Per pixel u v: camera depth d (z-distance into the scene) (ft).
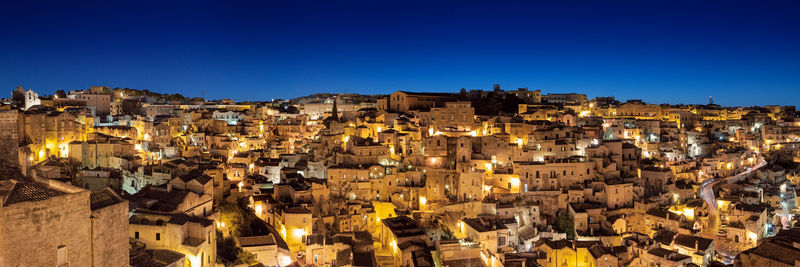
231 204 356.38
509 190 458.91
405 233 350.64
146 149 461.78
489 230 339.98
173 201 278.05
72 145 384.27
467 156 483.51
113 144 389.39
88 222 159.33
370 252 333.01
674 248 373.20
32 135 362.74
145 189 303.27
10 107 365.20
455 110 570.87
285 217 351.87
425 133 553.64
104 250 165.37
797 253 279.49
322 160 495.00
